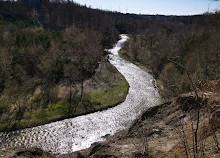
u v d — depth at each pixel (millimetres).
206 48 34281
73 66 39375
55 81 36250
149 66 49750
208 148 8641
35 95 29766
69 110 26281
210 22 42344
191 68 30688
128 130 19891
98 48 48844
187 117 15375
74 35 52375
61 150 18109
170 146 11641
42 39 48500
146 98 31000
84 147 18625
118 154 12055
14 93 28828
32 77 36594
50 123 23375
